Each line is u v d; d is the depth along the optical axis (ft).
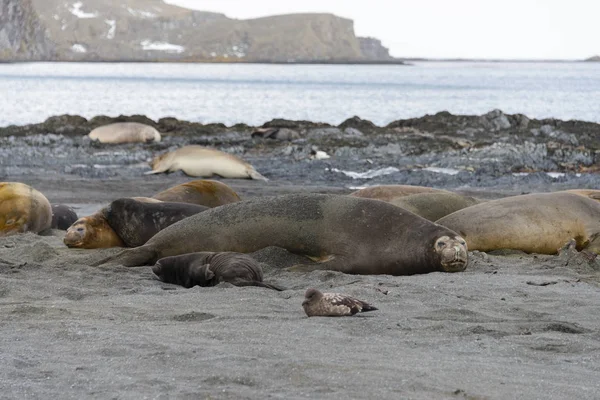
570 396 19.19
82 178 89.61
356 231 39.99
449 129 142.61
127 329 25.84
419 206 52.08
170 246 42.14
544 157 102.73
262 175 93.71
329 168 98.12
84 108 266.77
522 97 367.86
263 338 24.59
